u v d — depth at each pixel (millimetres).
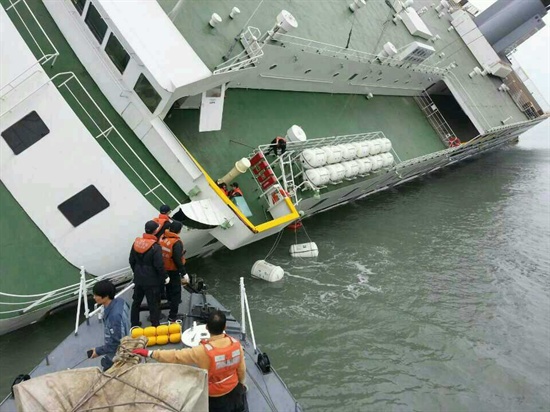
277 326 12016
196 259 14445
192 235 11773
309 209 17062
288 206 13281
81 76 11227
